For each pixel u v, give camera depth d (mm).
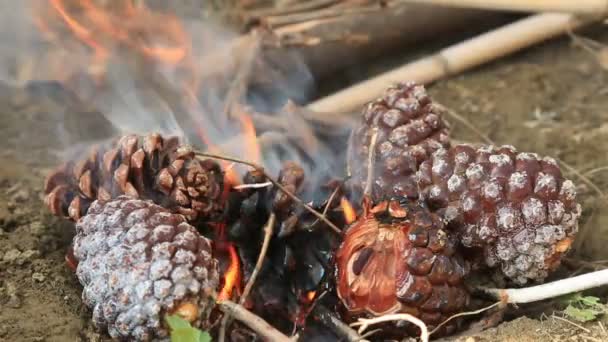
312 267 1427
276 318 1426
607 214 1527
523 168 1377
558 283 1383
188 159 1396
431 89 1780
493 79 1800
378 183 1422
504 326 1388
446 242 1361
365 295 1360
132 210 1349
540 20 1812
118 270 1320
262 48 1722
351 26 1778
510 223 1364
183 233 1337
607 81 1793
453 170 1391
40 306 1412
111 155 1397
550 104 1752
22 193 1584
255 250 1432
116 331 1328
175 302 1312
